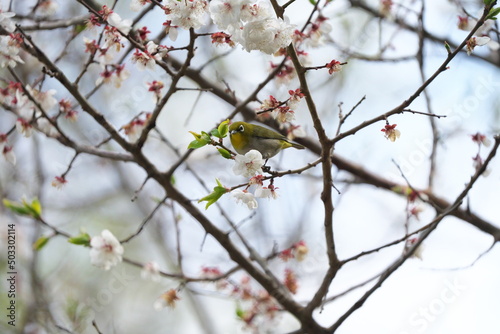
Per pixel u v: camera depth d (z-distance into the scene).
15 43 7.75
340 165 11.95
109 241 8.37
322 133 6.70
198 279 9.32
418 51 10.97
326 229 7.72
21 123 8.66
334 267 8.09
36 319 11.50
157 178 8.99
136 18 9.41
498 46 8.84
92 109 8.62
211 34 6.95
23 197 8.84
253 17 6.11
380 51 11.56
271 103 6.89
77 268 14.96
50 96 8.77
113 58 8.42
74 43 13.43
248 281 10.78
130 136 9.16
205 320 14.60
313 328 8.72
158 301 9.12
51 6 9.48
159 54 7.43
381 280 8.39
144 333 16.20
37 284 11.70
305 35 8.46
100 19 7.58
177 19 6.62
